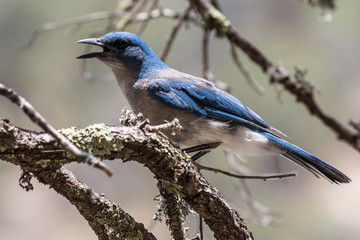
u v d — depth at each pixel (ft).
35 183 58.13
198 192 15.79
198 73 60.23
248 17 62.13
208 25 27.73
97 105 54.65
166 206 16.39
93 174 56.39
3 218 54.54
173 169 15.26
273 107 53.78
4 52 52.29
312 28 59.47
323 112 28.14
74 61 52.80
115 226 15.14
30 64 52.60
